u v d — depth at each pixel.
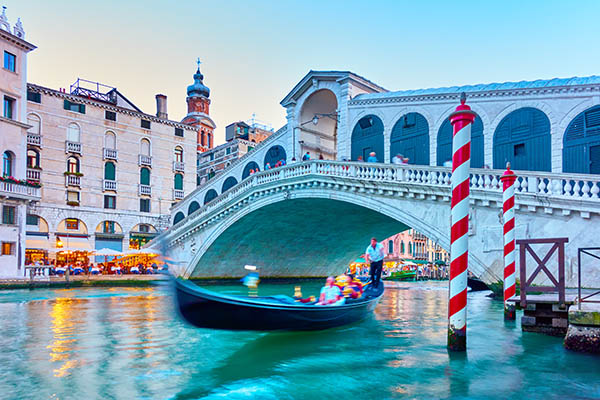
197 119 52.78
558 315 8.23
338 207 21.12
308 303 9.06
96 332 9.33
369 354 7.18
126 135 33.31
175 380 5.85
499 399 5.00
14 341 8.41
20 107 24.11
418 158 18.48
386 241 49.34
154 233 33.91
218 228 24.72
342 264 33.44
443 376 5.88
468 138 6.60
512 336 8.30
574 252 11.70
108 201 32.12
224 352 7.39
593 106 14.21
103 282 23.69
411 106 18.91
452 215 6.80
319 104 24.84
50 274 26.06
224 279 28.62
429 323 10.70
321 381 5.75
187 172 36.34
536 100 15.42
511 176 10.03
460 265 6.73
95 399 5.14
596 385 5.43
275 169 21.05
